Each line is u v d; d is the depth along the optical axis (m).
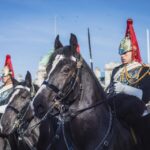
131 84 8.64
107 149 7.39
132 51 9.13
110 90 8.46
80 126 7.38
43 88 7.28
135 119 7.88
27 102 12.00
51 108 7.32
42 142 10.71
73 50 7.48
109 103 8.05
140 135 7.93
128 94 8.09
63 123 7.85
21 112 11.87
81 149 7.42
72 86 7.30
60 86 7.26
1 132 12.08
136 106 7.90
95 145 7.36
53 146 8.99
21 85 12.30
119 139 7.61
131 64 8.91
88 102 7.47
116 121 7.77
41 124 10.66
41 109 7.32
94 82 7.62
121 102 7.99
